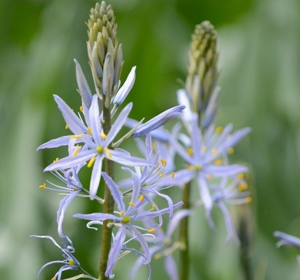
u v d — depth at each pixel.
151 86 1.05
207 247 0.83
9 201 0.91
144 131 0.52
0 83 1.04
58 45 1.01
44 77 0.99
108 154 0.51
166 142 0.65
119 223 0.52
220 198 0.65
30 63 1.03
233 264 0.79
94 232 0.86
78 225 0.86
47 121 0.97
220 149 0.66
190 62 0.66
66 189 0.53
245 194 0.67
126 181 0.65
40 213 0.90
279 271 0.90
